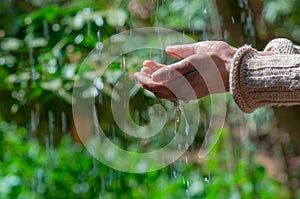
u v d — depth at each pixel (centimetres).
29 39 392
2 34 405
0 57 401
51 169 394
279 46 177
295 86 152
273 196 394
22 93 402
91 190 390
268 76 154
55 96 386
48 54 383
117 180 388
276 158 479
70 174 394
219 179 387
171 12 417
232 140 418
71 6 392
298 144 385
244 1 371
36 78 383
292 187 462
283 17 419
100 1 399
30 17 392
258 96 156
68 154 397
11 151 405
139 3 416
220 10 364
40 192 388
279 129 445
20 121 411
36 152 400
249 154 423
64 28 385
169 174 387
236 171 403
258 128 469
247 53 158
